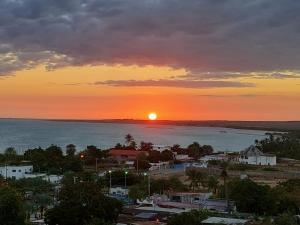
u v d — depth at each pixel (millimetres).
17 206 99750
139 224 109312
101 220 100438
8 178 187250
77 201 107438
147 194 152875
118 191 167250
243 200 133500
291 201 133625
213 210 131750
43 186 161500
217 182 175375
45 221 107375
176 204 139625
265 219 110688
